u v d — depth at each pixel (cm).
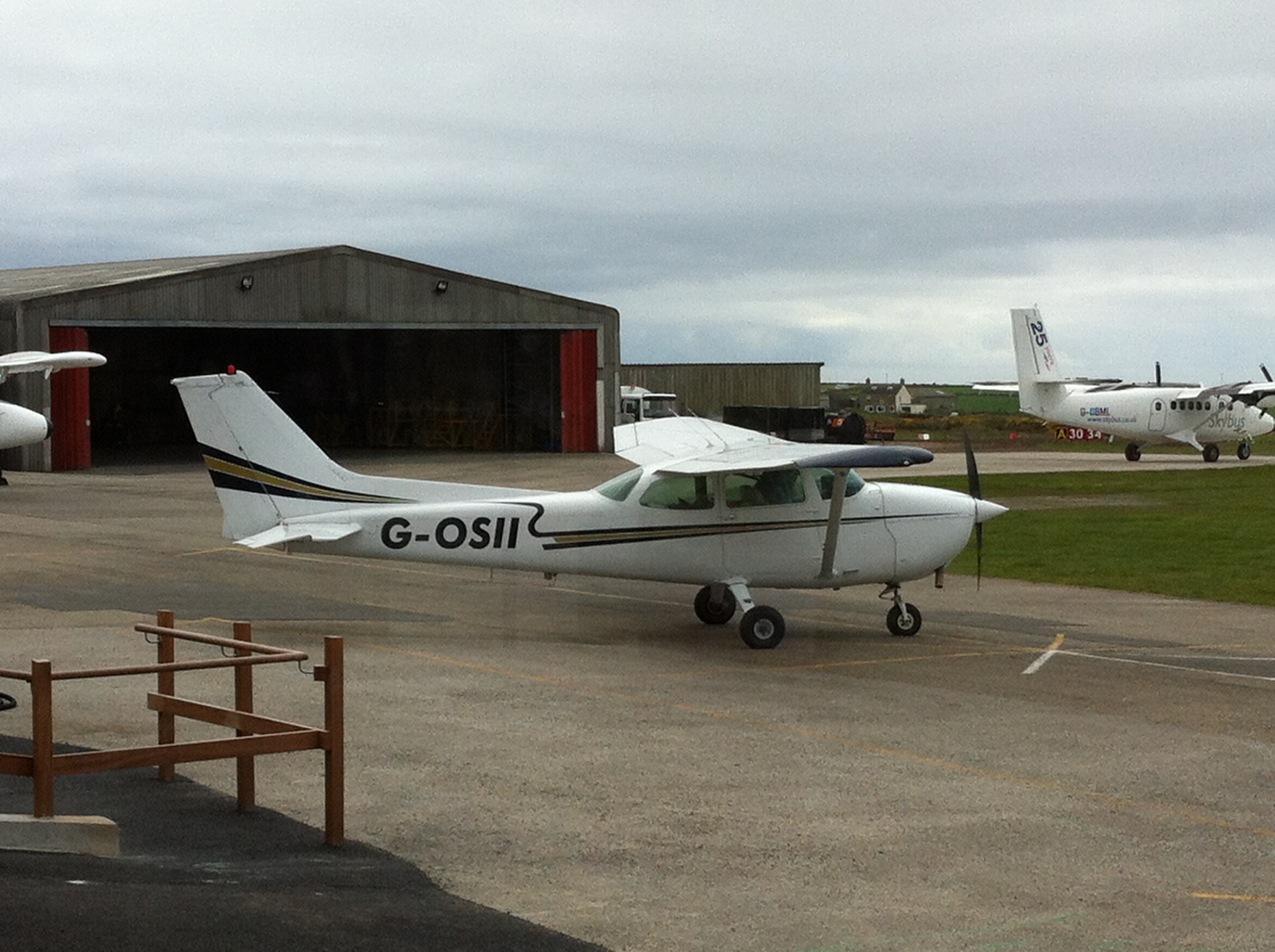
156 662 1256
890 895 692
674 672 1288
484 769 919
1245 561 2255
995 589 1952
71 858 669
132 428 6003
